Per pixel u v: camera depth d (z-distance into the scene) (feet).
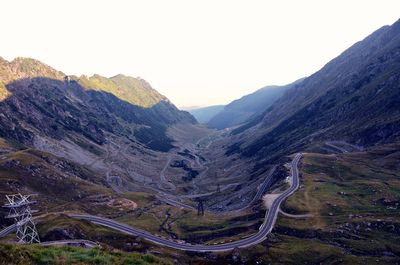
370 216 546.67
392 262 442.09
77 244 429.38
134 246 481.05
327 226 527.81
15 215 409.49
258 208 625.41
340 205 591.78
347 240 490.08
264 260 450.71
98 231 511.81
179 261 443.32
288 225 541.75
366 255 460.14
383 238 493.36
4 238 449.48
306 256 457.27
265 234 520.01
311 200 612.29
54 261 87.40
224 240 516.73
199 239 561.84
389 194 616.80
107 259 93.50
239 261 453.99
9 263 80.64
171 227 637.71
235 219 629.51
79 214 621.72
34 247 94.02
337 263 440.86
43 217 537.24
